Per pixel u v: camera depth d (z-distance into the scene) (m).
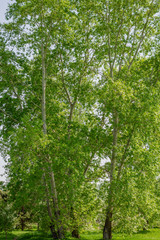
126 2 15.77
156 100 13.75
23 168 10.88
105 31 16.41
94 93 15.02
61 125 15.28
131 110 13.42
